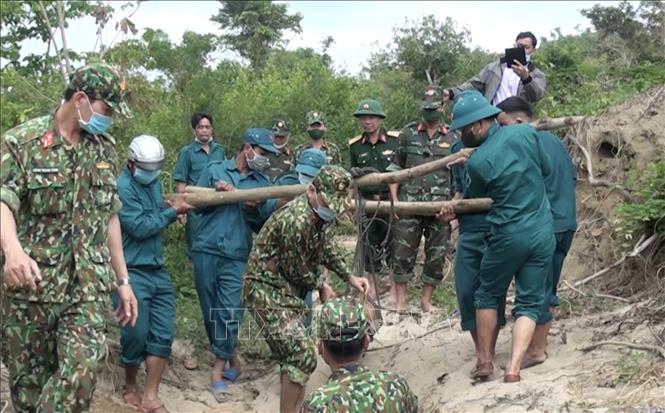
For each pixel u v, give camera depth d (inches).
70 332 163.8
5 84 478.9
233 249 264.2
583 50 702.5
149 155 234.5
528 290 211.2
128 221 234.5
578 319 249.3
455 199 251.1
